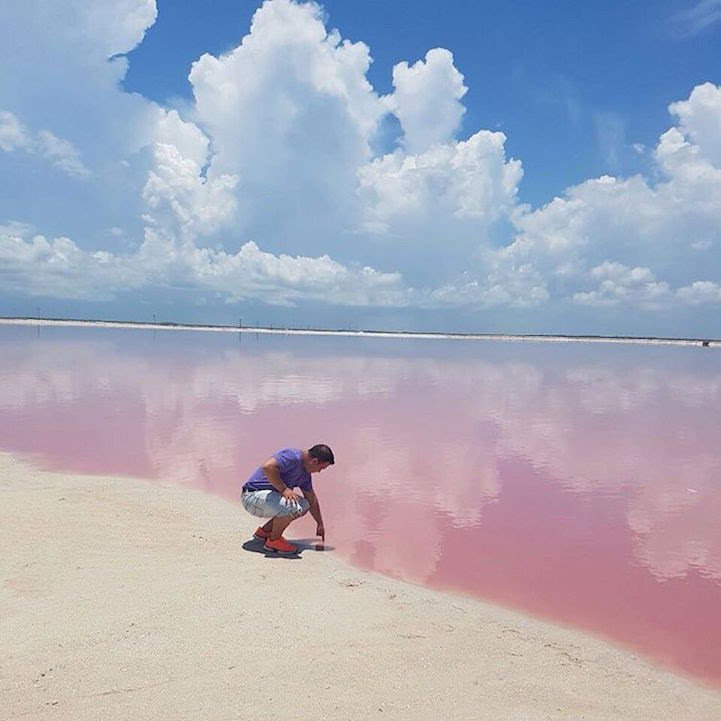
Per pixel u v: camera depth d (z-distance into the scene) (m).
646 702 2.98
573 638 3.65
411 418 11.53
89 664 2.99
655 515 6.09
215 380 16.92
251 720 2.61
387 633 3.48
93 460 7.64
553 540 5.37
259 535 5.00
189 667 3.00
